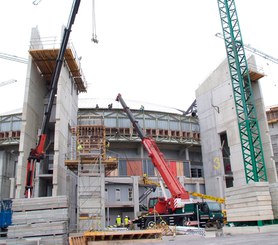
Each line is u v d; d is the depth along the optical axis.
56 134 33.66
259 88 50.84
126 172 52.81
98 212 29.73
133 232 18.81
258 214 22.25
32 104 35.94
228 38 44.34
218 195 49.41
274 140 63.53
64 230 18.73
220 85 51.56
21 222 18.89
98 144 32.03
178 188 30.72
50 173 38.59
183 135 58.34
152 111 57.47
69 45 37.00
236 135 47.66
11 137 52.81
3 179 46.22
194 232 22.17
